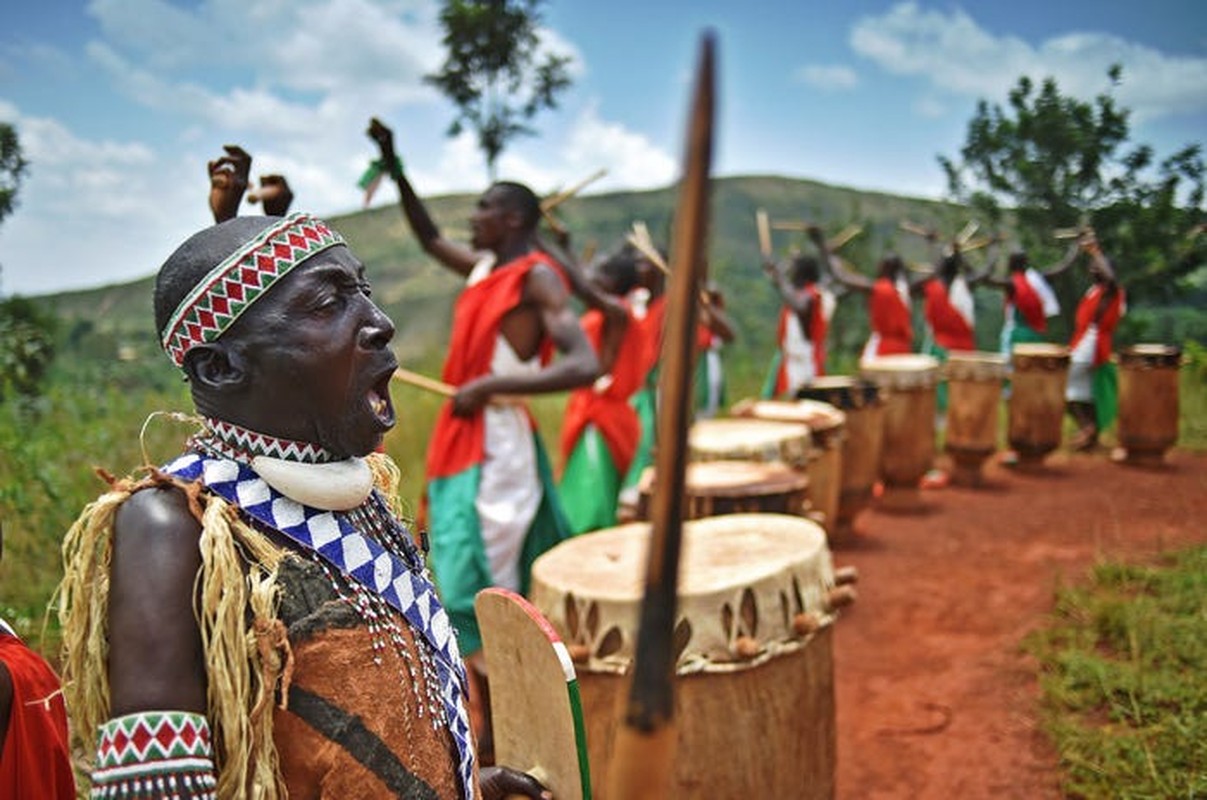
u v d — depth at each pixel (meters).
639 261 8.04
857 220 15.66
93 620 1.44
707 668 2.87
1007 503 8.22
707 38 0.55
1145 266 9.89
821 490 6.55
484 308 4.41
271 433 1.50
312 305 1.49
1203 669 4.46
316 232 1.53
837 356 14.94
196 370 1.50
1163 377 9.09
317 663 1.45
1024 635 5.29
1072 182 9.81
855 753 4.25
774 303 17.95
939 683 4.84
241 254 1.47
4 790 1.79
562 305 4.42
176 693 1.38
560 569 3.22
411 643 1.58
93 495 5.47
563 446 6.33
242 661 1.39
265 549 1.45
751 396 12.96
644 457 7.12
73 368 9.97
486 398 4.33
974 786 3.95
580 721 1.88
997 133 9.84
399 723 1.51
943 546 7.08
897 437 8.02
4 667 1.80
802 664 3.05
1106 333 9.83
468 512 4.27
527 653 2.00
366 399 1.54
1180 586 5.55
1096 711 4.33
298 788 1.46
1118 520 7.52
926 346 11.73
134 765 1.35
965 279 11.61
